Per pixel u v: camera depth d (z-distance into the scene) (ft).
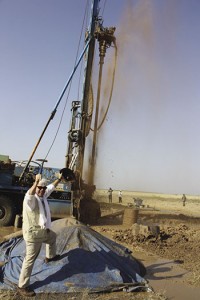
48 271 21.53
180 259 31.09
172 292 22.30
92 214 51.85
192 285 23.93
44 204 20.90
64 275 21.29
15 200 46.60
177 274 26.40
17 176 48.34
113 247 26.08
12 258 23.76
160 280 24.76
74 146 51.21
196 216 77.15
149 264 28.96
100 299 19.74
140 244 36.55
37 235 19.89
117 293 20.92
